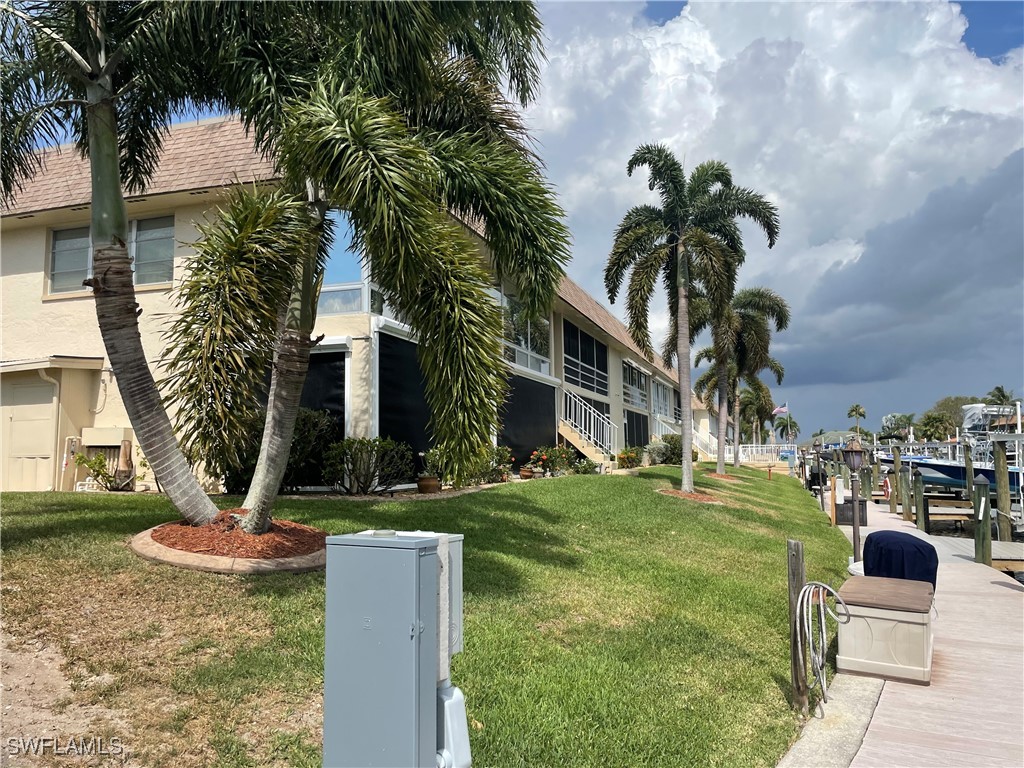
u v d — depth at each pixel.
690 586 8.34
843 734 4.84
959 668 6.39
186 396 5.90
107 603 5.49
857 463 11.16
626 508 13.79
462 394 6.91
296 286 7.00
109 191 6.92
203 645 4.98
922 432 88.31
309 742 3.96
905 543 7.62
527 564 8.18
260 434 11.62
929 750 4.61
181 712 4.15
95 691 4.27
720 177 20.50
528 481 16.98
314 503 10.96
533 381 23.14
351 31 7.03
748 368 31.78
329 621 2.71
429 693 2.64
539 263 8.21
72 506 9.84
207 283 5.93
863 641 6.15
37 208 14.61
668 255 20.44
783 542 12.84
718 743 4.55
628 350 35.25
